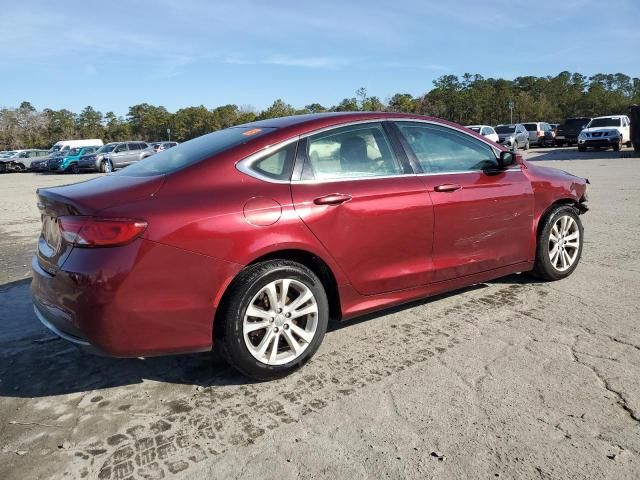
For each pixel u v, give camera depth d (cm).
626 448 238
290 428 265
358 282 346
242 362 300
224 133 366
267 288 304
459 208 389
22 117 8088
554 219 460
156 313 277
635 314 392
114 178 328
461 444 245
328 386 306
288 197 314
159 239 274
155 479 230
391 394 293
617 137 2347
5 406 297
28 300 490
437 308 423
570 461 230
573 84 9294
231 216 293
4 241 791
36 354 368
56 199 290
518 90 8331
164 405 294
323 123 349
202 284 285
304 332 323
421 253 373
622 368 310
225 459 242
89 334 271
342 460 238
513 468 227
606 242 623
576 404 274
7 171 3444
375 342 363
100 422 278
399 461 235
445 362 328
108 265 266
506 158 428
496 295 448
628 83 10375
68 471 238
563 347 341
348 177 345
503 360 327
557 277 475
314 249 321
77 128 8925
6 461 246
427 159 390
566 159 2050
